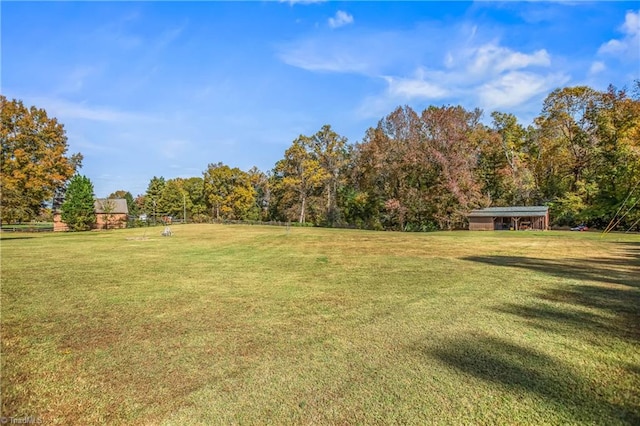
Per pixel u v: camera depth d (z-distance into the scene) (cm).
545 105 3909
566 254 1342
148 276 923
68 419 283
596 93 3566
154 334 480
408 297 674
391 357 399
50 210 4344
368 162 4225
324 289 754
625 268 993
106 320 543
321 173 5131
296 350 422
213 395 319
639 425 268
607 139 3381
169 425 277
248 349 427
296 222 5209
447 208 3688
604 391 319
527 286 761
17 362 390
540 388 326
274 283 823
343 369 370
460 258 1245
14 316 564
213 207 6575
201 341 453
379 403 304
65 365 383
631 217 2980
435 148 3641
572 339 448
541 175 4216
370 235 2602
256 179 6631
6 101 3416
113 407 301
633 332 470
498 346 428
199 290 752
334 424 276
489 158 4316
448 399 309
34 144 3625
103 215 5238
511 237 2306
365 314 566
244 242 2034
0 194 2802
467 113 4053
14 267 1085
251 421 280
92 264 1153
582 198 3591
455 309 589
